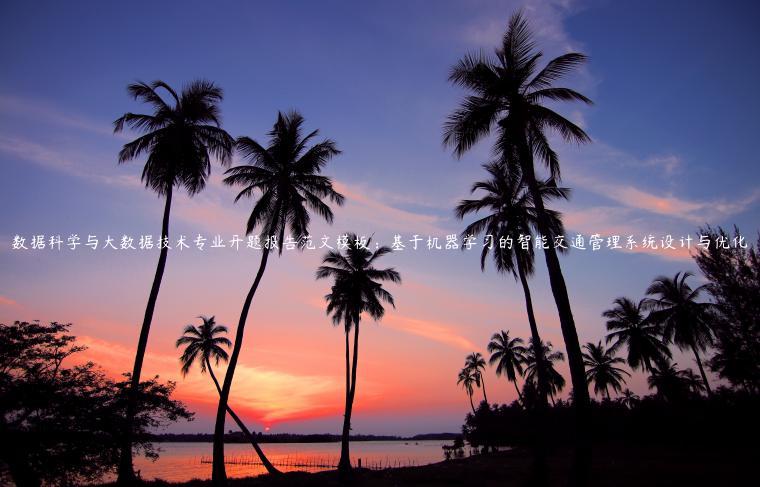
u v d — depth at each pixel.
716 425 37.59
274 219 23.58
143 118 21.06
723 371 17.62
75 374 14.27
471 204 26.64
